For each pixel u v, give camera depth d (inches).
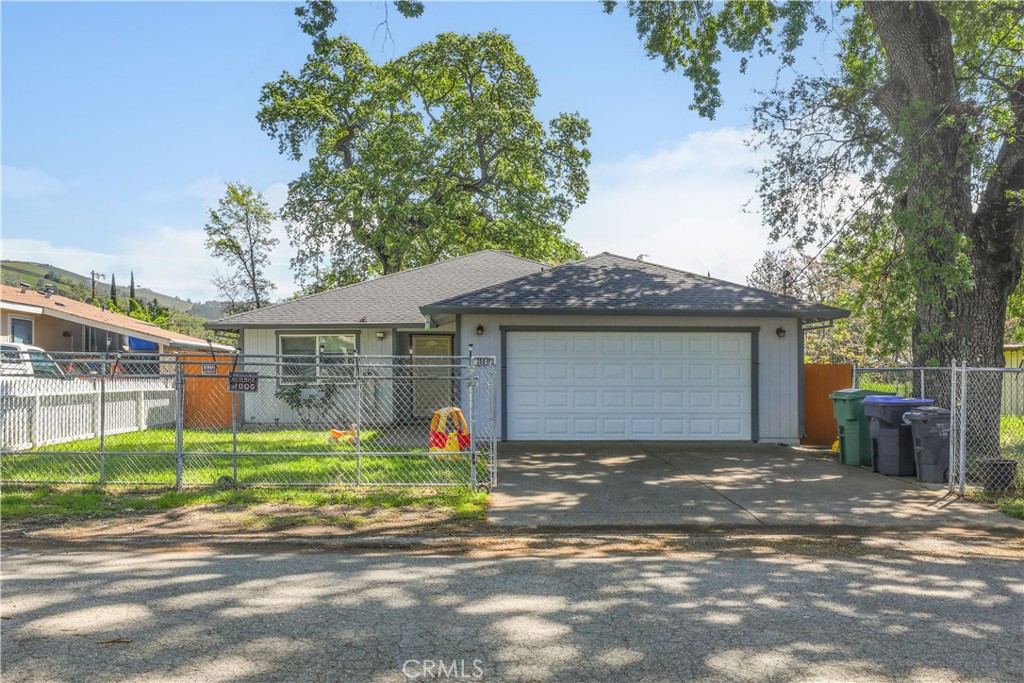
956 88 477.7
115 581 224.1
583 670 157.3
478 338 583.5
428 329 786.8
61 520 312.0
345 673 155.2
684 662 161.6
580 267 662.5
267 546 274.2
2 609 196.2
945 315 469.7
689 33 633.6
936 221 430.9
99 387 606.5
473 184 1336.1
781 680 152.5
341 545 276.5
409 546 276.2
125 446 534.6
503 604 202.8
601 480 407.5
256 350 776.9
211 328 777.6
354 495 358.0
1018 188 463.5
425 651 167.8
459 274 895.7
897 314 471.2
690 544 279.9
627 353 586.9
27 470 423.2
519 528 302.8
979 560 255.8
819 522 312.3
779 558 257.8
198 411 761.6
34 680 150.3
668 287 614.5
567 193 1337.4
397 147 1234.6
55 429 543.5
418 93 1355.8
